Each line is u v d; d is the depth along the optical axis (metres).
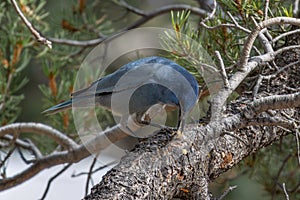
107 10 10.24
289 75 6.58
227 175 8.80
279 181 8.69
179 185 5.25
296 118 6.30
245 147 5.91
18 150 8.37
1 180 8.32
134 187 4.93
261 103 5.62
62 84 8.70
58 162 8.07
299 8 7.59
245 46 5.86
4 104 8.63
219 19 6.74
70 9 9.65
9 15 8.79
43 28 9.56
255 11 6.53
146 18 9.98
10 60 8.62
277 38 6.45
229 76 6.54
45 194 8.05
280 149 8.19
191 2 10.02
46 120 9.16
